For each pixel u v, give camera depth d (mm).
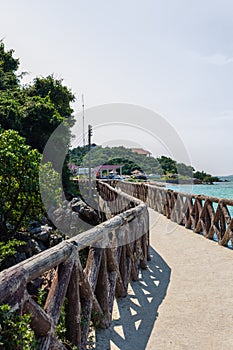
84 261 4457
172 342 3232
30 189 6031
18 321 1814
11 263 5508
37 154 6324
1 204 6062
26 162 6031
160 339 3297
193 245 7008
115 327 3562
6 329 1771
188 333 3393
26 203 6234
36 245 6477
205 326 3521
